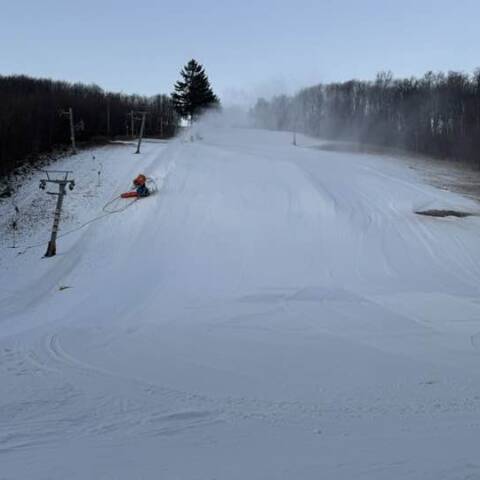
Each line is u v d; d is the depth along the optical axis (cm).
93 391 840
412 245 2411
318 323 1405
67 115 5794
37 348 1155
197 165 3756
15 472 539
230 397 808
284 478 515
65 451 596
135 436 644
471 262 2234
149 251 2347
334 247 2348
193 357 1078
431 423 685
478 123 7106
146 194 3128
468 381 895
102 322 1459
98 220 2858
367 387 861
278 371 970
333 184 3372
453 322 1414
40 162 4538
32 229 2931
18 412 736
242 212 2777
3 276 2306
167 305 1664
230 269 2080
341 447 597
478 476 513
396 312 1523
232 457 571
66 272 2239
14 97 6362
